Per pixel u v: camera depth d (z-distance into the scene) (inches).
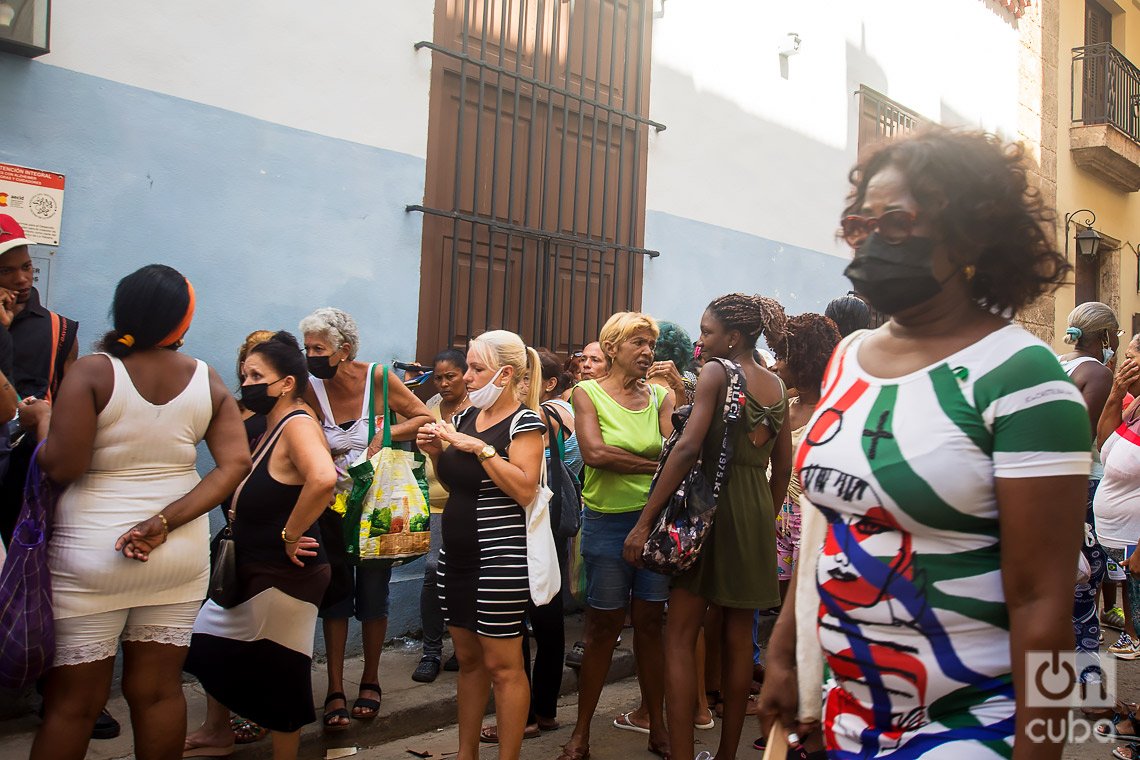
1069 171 458.3
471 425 144.7
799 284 319.6
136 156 169.3
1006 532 64.1
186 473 120.3
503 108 230.8
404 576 211.6
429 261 214.7
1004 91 416.5
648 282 267.3
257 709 134.6
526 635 172.4
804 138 319.0
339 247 197.6
